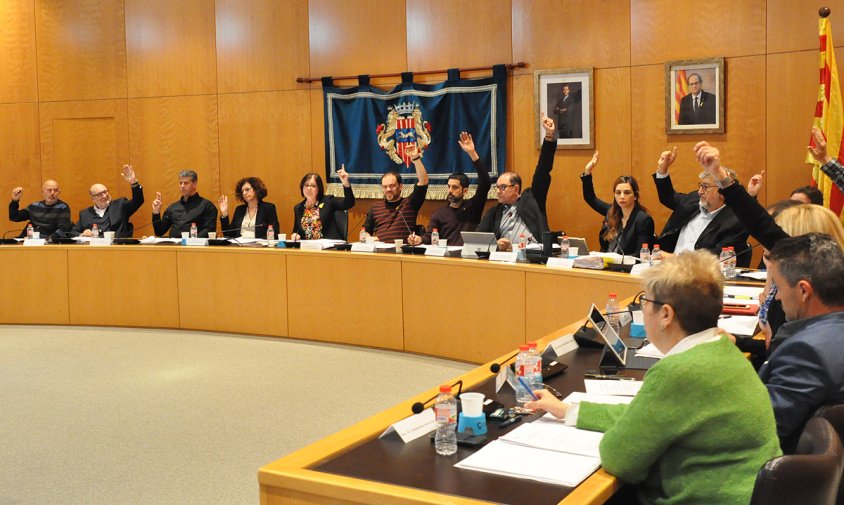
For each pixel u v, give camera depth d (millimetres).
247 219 8008
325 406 5223
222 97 9047
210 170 9148
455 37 7996
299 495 2137
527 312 5695
